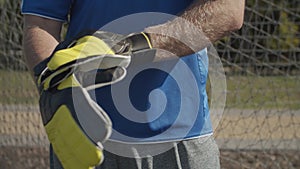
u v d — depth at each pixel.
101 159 1.59
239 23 1.99
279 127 7.05
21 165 6.36
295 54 8.15
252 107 7.28
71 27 2.38
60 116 1.65
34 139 6.65
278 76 7.54
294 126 7.21
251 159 6.83
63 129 1.64
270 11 7.51
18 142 6.66
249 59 7.15
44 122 1.73
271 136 6.98
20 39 6.60
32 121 6.75
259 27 7.47
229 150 6.89
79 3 2.35
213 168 2.47
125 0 2.28
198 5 1.96
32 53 2.13
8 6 6.56
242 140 6.95
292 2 8.20
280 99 7.59
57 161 2.33
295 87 7.66
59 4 2.29
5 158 6.48
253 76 7.27
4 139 6.65
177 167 2.37
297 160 6.84
